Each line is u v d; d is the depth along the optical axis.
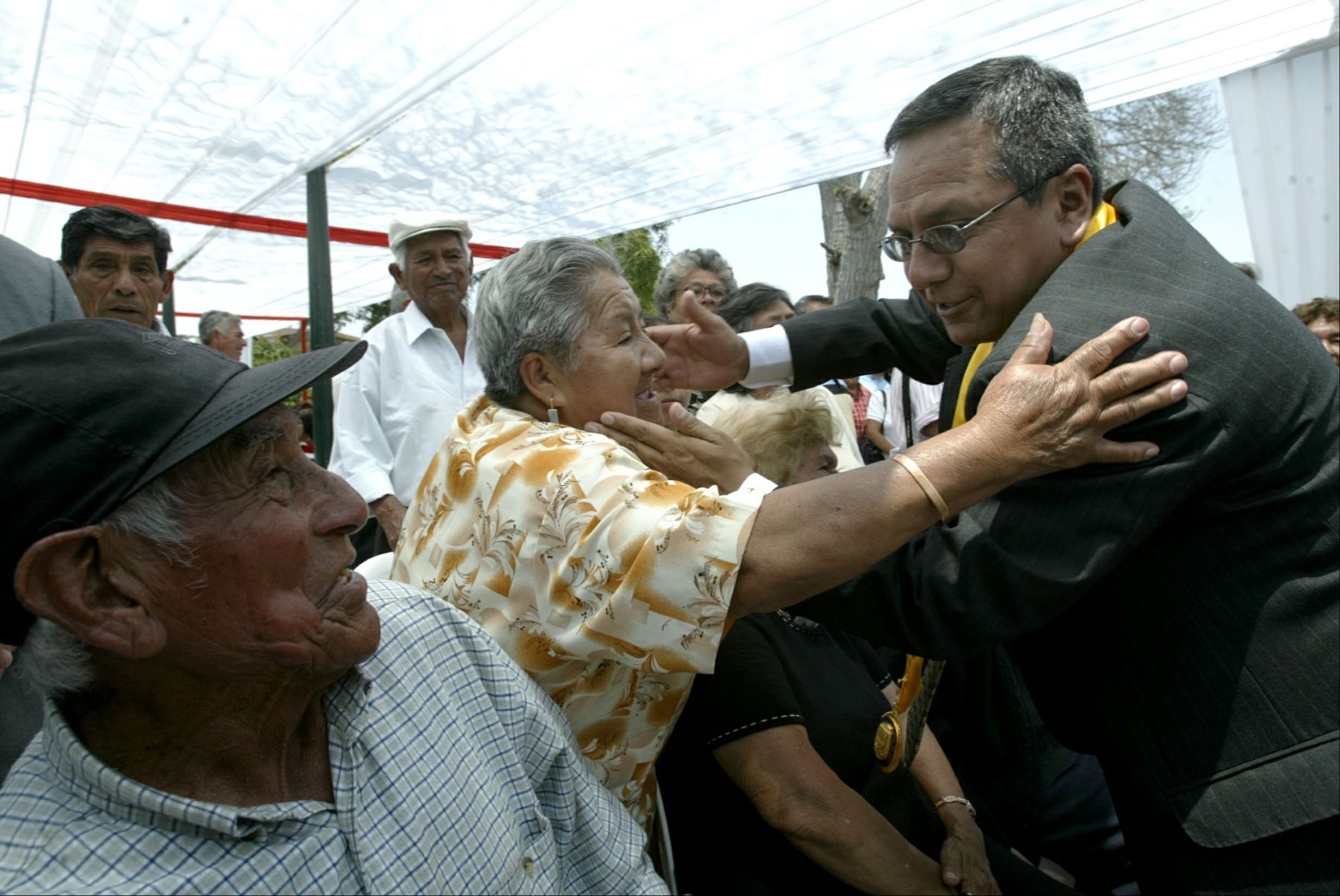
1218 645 1.35
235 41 2.70
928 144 1.44
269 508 0.97
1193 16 2.47
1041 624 1.28
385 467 3.41
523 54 2.83
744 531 1.21
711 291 4.14
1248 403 1.28
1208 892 1.38
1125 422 1.21
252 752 1.02
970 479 1.19
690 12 2.54
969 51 2.75
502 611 1.37
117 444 0.88
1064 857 2.46
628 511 1.26
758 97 3.13
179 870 0.90
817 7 2.51
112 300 2.78
